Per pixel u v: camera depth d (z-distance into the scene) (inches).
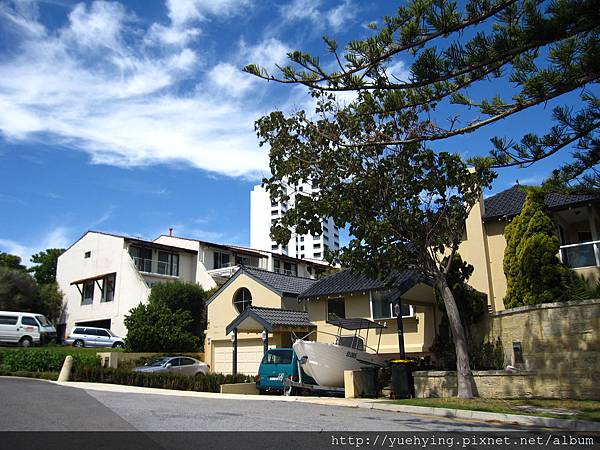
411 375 661.3
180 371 961.5
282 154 629.6
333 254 637.9
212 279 1768.0
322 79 384.5
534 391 570.9
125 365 987.3
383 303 902.4
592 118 400.8
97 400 575.8
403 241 633.0
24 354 1019.3
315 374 718.5
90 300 1756.9
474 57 352.5
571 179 466.9
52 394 626.2
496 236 874.8
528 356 601.9
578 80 364.5
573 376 553.9
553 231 698.8
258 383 789.2
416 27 346.0
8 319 1359.5
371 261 613.6
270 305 1091.9
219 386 805.9
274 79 387.5
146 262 1749.5
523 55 381.1
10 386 727.7
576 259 781.3
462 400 557.9
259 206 4249.5
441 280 617.3
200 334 1449.3
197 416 460.1
